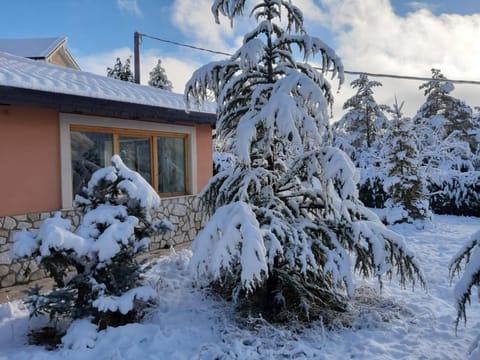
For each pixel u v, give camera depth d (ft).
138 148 21.44
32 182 16.42
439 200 38.09
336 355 9.76
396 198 32.09
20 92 14.05
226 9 13.03
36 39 44.11
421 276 11.63
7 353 9.69
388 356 9.70
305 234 11.56
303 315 12.01
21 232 10.43
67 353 9.41
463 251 8.83
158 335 10.44
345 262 11.07
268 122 10.73
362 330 11.29
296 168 11.99
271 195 12.26
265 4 12.84
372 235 11.26
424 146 38.55
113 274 11.39
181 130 23.65
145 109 18.97
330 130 11.51
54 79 16.78
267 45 12.83
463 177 36.86
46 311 10.42
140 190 11.60
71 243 10.02
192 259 10.32
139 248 11.75
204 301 13.20
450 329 11.36
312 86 10.88
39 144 16.65
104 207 11.51
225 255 9.61
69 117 17.65
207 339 10.51
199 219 24.36
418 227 29.37
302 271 10.68
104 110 17.26
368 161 45.98
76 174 18.34
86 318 10.62
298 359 9.47
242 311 12.24
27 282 15.67
